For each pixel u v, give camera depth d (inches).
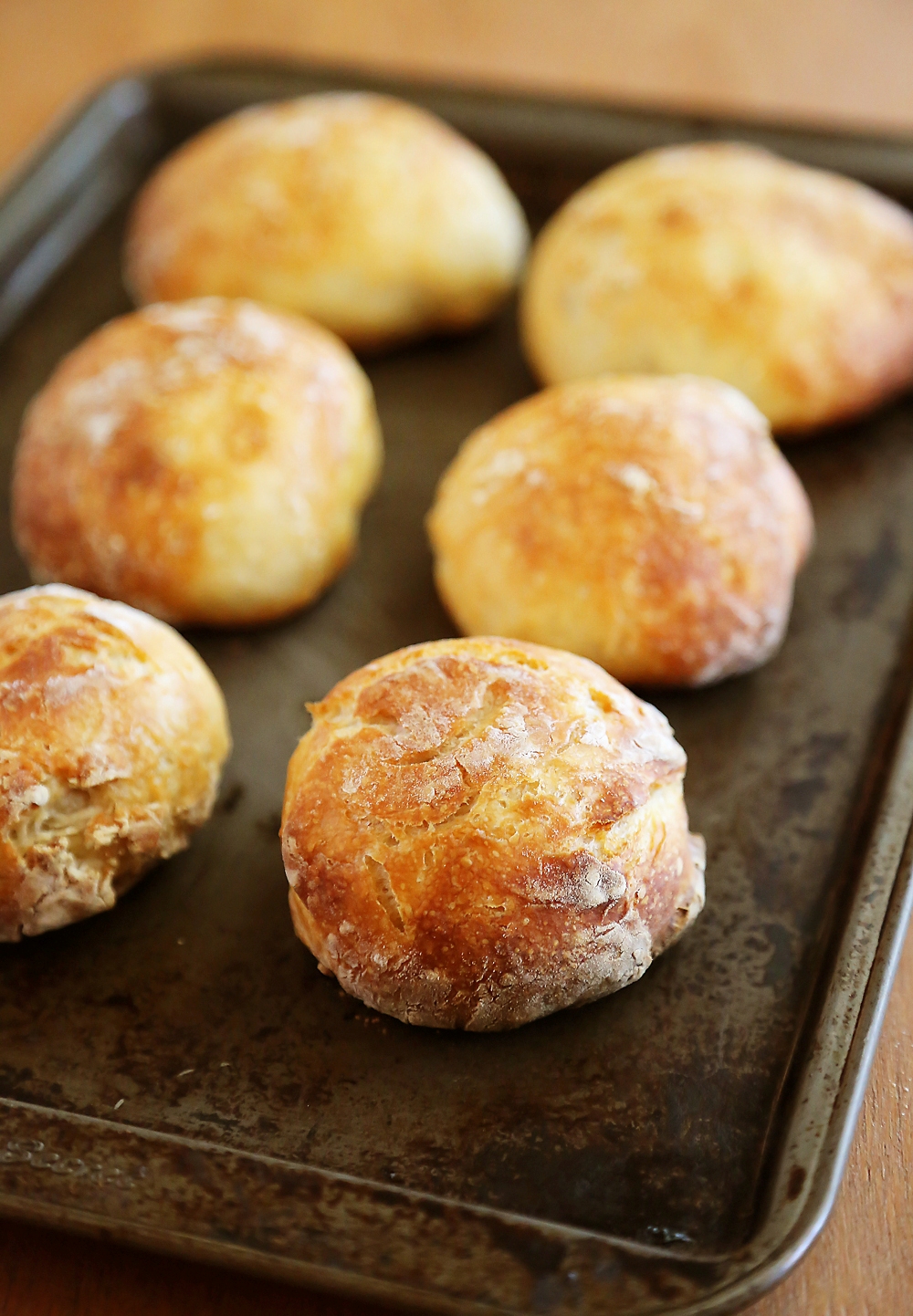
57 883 20.1
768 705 22.1
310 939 20.0
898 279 24.3
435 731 19.7
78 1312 19.0
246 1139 19.4
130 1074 19.8
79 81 29.2
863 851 20.6
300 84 27.7
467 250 25.3
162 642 21.0
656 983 20.2
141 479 22.6
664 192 24.7
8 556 23.8
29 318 26.2
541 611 22.0
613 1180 19.1
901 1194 19.3
